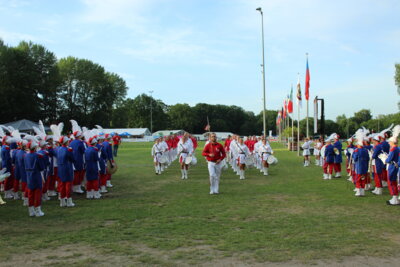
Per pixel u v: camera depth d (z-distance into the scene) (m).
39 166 9.41
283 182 15.42
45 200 11.85
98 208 10.27
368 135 14.60
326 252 6.21
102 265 5.73
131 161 27.30
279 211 9.53
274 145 54.94
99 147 13.11
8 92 52.66
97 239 7.14
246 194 12.37
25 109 56.78
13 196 12.80
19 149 11.74
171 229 7.82
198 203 10.80
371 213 9.26
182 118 137.00
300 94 31.47
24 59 57.88
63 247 6.69
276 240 6.90
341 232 7.46
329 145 16.42
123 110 99.81
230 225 8.12
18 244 6.88
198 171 20.52
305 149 22.89
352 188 13.50
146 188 14.12
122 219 8.81
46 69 61.66
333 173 18.77
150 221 8.58
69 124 73.25
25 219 9.03
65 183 10.62
